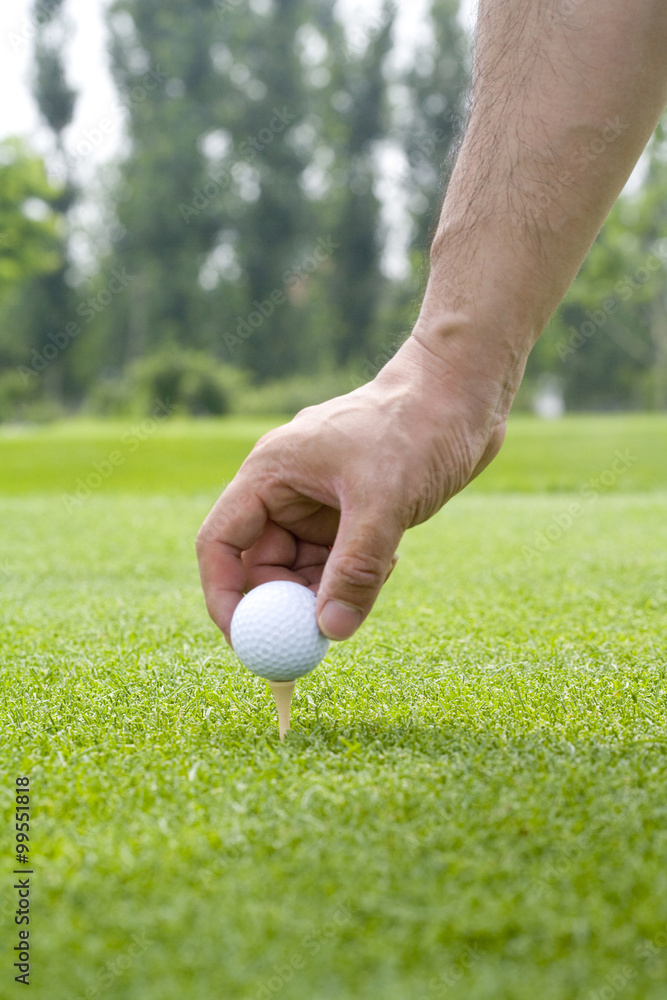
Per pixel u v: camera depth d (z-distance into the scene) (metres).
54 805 0.60
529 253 0.62
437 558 1.51
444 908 0.53
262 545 0.68
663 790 0.60
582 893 0.53
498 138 0.62
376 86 11.55
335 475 0.62
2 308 11.37
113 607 1.09
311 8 11.80
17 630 0.96
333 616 0.62
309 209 12.10
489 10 0.63
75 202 11.70
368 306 12.11
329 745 0.67
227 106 11.70
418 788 0.61
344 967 0.51
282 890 0.54
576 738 0.67
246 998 0.50
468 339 0.62
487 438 0.64
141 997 0.50
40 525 2.06
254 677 0.80
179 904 0.53
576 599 1.10
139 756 0.65
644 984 0.50
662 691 0.75
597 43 0.60
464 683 0.78
